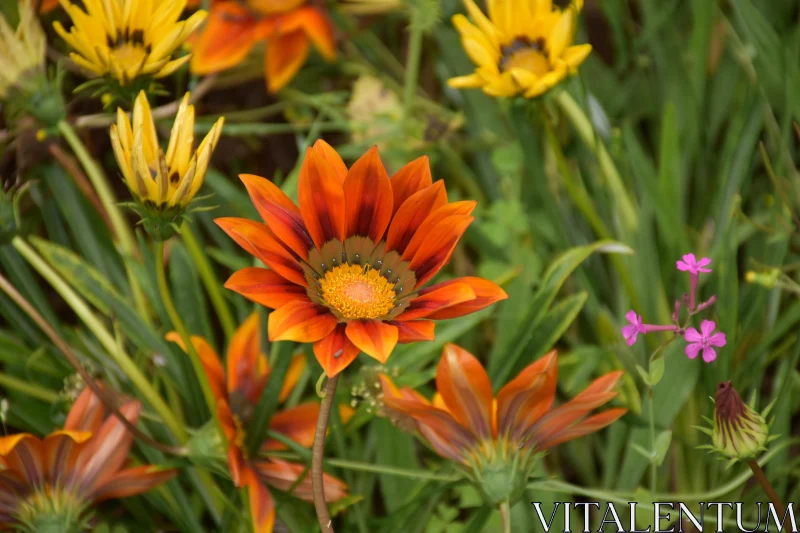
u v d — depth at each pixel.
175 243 0.65
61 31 0.59
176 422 0.62
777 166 0.66
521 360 0.63
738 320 0.66
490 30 0.61
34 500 0.58
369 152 0.53
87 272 0.64
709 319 0.65
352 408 0.64
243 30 0.71
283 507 0.62
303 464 0.61
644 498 0.58
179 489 0.64
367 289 0.54
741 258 0.71
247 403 0.61
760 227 0.66
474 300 0.53
